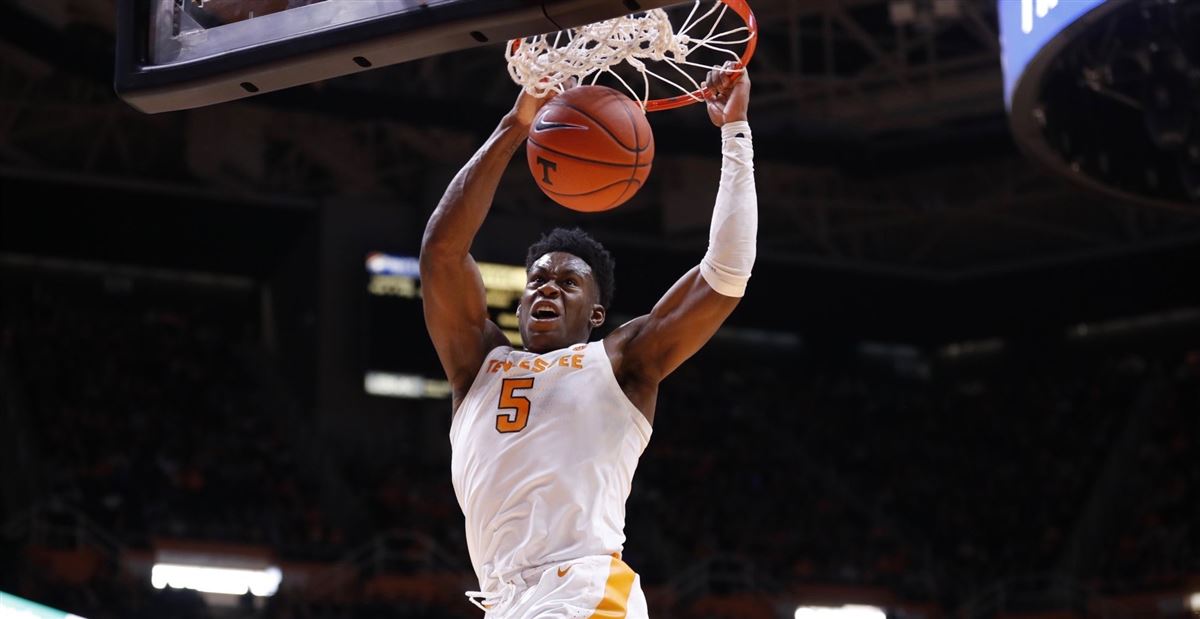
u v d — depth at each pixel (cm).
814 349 2898
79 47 1730
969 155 2067
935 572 2178
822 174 2338
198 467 1966
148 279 2573
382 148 2302
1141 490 2308
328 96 1875
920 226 2588
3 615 712
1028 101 826
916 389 2894
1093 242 2625
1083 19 723
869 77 2030
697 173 2281
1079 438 2520
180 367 2283
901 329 2825
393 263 2300
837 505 2328
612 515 310
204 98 327
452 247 335
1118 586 2045
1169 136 879
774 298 2706
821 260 2614
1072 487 2398
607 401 316
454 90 2105
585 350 325
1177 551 2072
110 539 1661
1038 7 765
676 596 1895
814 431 2598
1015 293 2706
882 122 2178
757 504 2262
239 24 317
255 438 2145
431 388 2281
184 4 324
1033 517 2347
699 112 2031
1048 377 2806
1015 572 2203
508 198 2341
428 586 1802
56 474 1838
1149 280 2609
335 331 2277
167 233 2372
